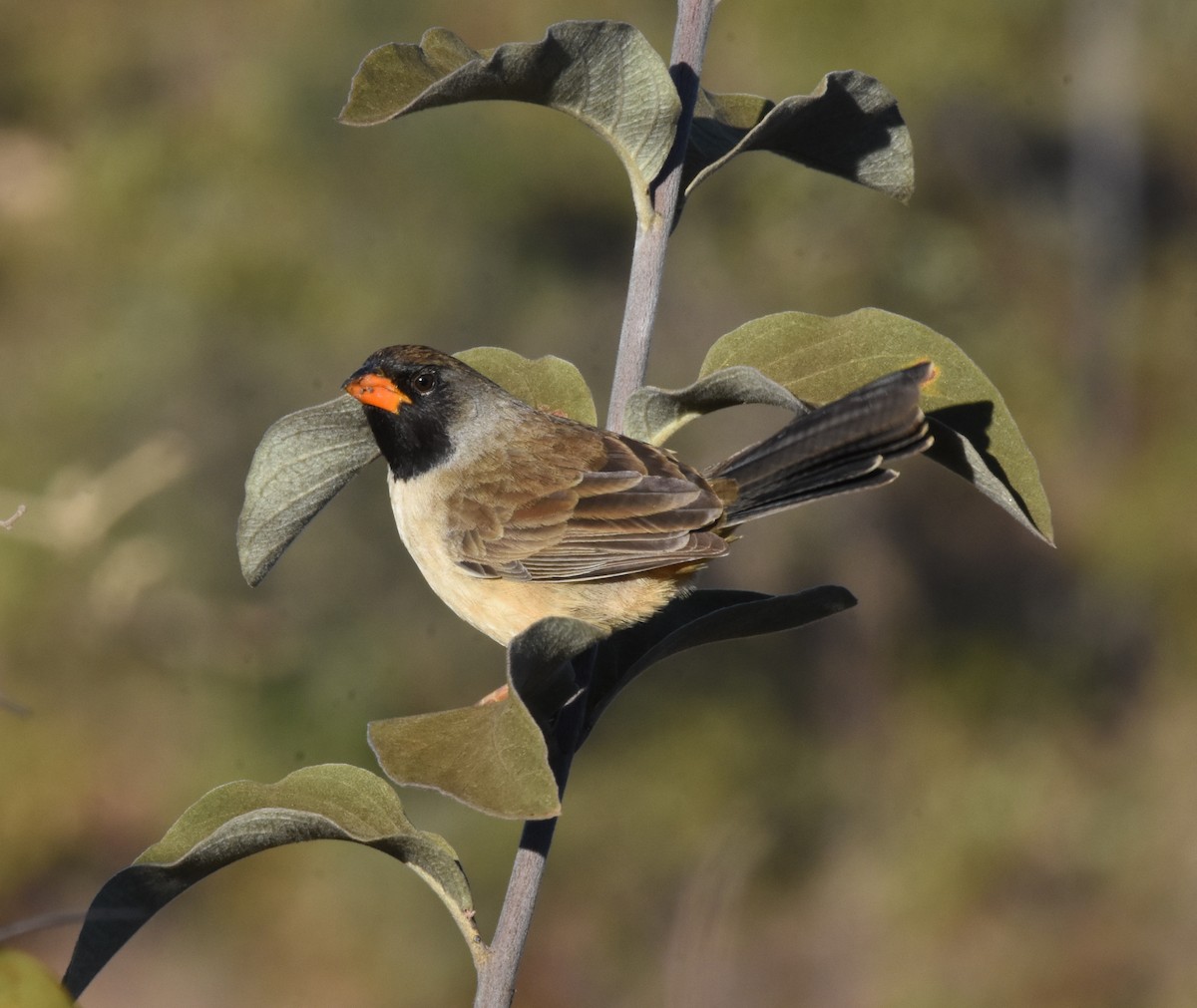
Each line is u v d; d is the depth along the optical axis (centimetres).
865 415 377
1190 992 1393
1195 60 1716
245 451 1511
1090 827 1511
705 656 1599
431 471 530
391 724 327
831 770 1548
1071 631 1622
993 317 1584
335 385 1520
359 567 1493
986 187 1600
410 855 357
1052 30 1608
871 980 1422
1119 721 1578
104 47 1703
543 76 368
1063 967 1412
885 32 1448
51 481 1431
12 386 1523
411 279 1530
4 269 1586
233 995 1347
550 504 509
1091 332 1630
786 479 484
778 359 412
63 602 1398
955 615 1628
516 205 1538
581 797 1507
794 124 409
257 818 341
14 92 1711
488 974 359
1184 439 1606
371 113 365
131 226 1575
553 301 1536
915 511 1636
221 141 1588
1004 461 391
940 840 1504
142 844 1386
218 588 1468
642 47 364
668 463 511
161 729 1426
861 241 1492
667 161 404
